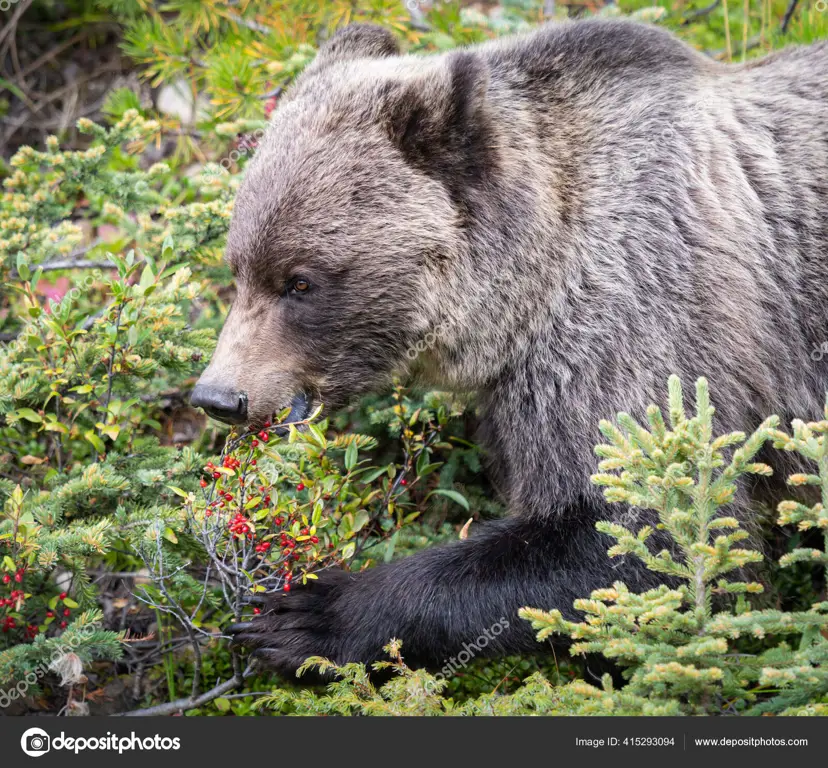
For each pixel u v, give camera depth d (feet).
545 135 28.37
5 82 55.36
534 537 27.17
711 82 30.25
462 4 53.36
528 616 21.83
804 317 29.43
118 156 40.91
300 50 39.83
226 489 25.57
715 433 27.09
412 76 27.58
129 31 47.75
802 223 29.40
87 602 27.04
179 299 30.45
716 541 21.17
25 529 25.12
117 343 28.71
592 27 29.81
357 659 27.09
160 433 36.68
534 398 27.66
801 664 20.33
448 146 26.96
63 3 57.47
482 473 34.53
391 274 26.76
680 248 27.35
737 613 22.34
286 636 27.35
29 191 36.01
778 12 48.80
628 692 21.42
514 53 29.53
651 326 26.91
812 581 31.96
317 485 26.84
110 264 34.53
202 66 47.21
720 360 27.27
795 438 21.56
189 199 42.39
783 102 30.48
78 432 29.94
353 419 34.96
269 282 26.86
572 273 27.50
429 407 33.01
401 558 28.76
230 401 26.17
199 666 27.30
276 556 27.30
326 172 26.50
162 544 27.20
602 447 22.35
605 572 26.40
